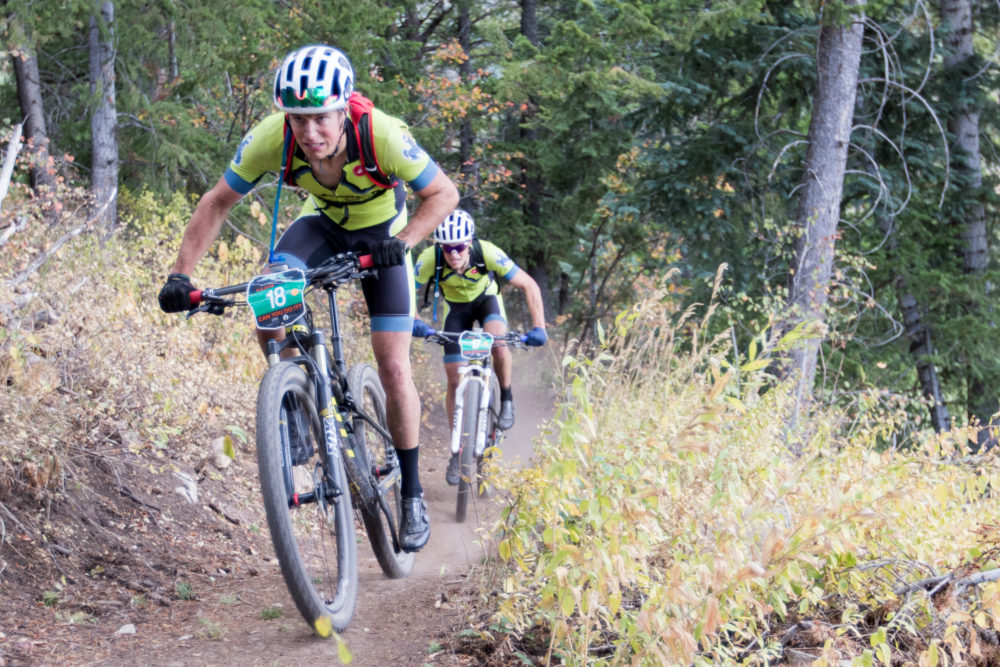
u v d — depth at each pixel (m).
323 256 3.56
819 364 10.80
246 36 10.94
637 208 13.82
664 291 3.57
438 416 12.38
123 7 10.54
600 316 15.63
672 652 2.36
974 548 3.09
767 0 12.57
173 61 12.59
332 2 11.86
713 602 2.30
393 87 13.27
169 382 5.15
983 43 14.80
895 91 12.58
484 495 6.12
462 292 6.61
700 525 2.91
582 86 12.59
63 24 10.39
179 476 5.09
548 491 2.78
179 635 3.22
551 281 20.42
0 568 3.58
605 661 2.65
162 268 7.31
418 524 3.90
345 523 3.29
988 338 12.50
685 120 13.70
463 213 6.39
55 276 5.24
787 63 12.47
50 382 4.27
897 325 12.66
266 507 2.84
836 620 3.08
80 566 3.86
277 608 3.47
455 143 19.73
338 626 3.12
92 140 10.80
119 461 4.67
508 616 2.78
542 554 2.85
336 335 3.47
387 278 3.60
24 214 6.13
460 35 19.38
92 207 8.12
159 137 11.17
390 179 3.31
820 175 9.80
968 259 13.67
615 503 2.66
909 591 3.01
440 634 3.07
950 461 3.88
